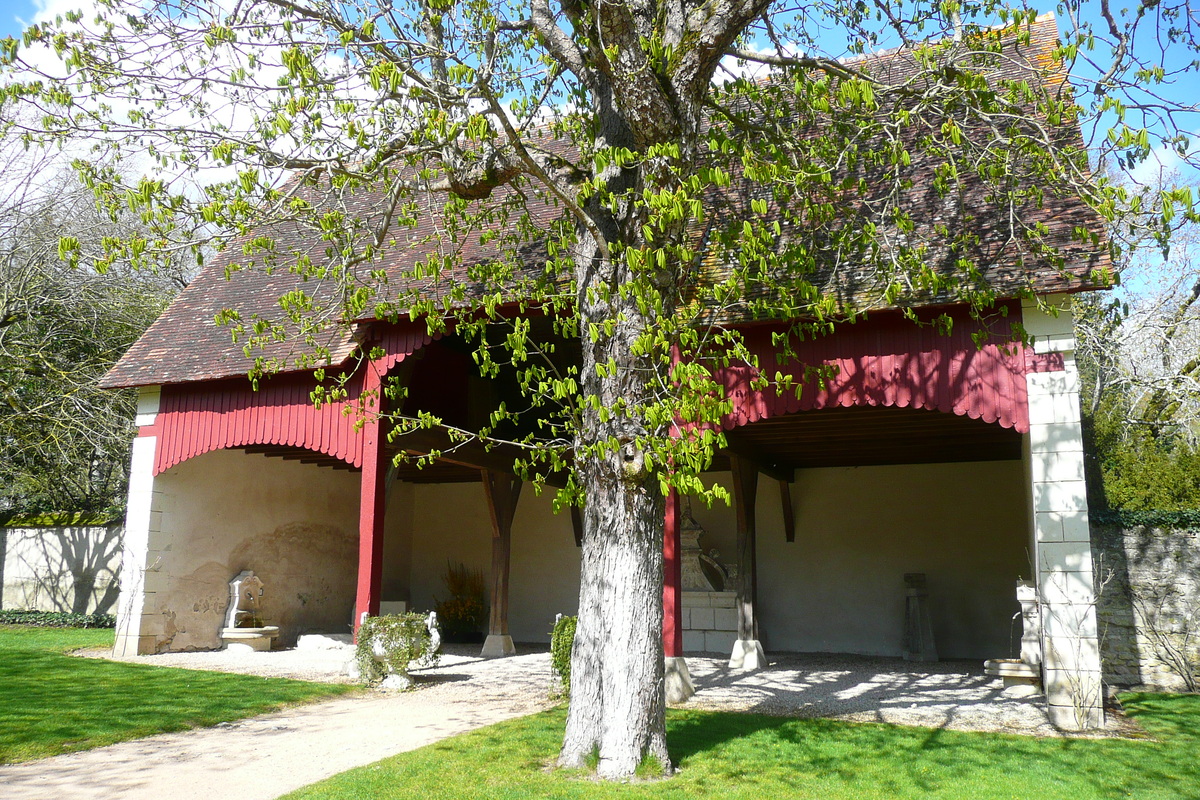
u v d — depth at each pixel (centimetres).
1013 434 1139
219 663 1098
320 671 1045
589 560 592
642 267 514
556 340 1214
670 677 868
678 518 910
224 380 1162
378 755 632
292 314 730
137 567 1180
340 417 1069
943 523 1371
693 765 587
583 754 576
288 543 1429
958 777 564
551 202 1019
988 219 844
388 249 1158
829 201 750
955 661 1267
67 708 762
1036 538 759
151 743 668
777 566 1451
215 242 628
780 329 873
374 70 525
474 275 733
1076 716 720
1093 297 1502
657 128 586
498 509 1342
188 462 1249
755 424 1081
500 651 1312
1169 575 1006
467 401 1258
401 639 950
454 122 575
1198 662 977
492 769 576
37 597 1603
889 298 642
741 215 862
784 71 804
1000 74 1041
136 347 1260
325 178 1220
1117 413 1360
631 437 575
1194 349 1705
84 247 1733
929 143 730
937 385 810
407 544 1675
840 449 1284
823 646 1398
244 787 548
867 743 656
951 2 648
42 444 1619
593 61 593
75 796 526
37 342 1700
